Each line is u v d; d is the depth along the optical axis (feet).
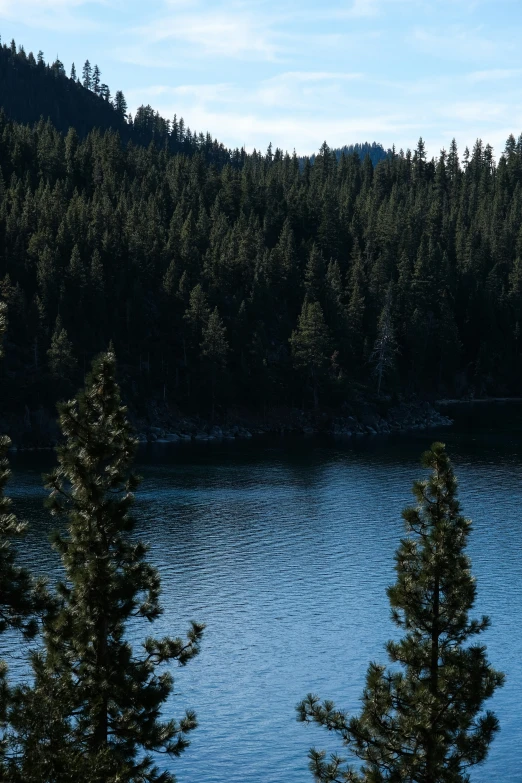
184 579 214.48
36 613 71.26
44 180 637.30
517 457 374.63
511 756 135.23
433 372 585.63
